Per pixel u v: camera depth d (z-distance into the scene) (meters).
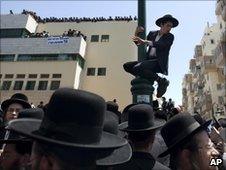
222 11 39.78
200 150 1.98
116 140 1.57
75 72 35.75
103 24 40.25
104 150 1.46
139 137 2.47
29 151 2.21
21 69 36.91
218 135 3.62
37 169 1.33
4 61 37.75
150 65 4.58
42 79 36.09
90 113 1.36
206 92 52.84
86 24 40.66
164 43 4.54
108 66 37.78
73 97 1.34
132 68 4.83
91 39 39.62
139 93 4.59
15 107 3.80
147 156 2.43
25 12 41.78
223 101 46.66
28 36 39.25
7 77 36.91
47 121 1.35
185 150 2.01
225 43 38.06
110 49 38.69
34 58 37.38
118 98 36.06
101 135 1.45
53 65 36.47
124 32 39.41
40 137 1.27
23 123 1.48
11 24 39.88
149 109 2.60
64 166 1.28
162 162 3.07
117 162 2.03
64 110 1.32
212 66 49.81
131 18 40.06
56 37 37.69
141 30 4.91
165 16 4.56
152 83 4.71
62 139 1.30
